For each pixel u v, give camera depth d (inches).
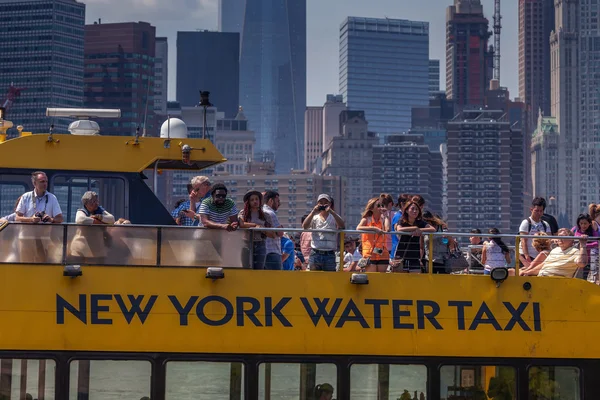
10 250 942.4
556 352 978.1
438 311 973.2
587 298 987.9
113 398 933.8
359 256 1176.8
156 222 1161.4
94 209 992.2
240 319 952.3
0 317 930.7
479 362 971.3
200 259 960.9
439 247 1048.2
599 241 1024.2
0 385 926.4
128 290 946.7
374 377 961.5
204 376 944.3
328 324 959.6
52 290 939.3
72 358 933.2
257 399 947.3
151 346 939.3
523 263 1138.0
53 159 1146.0
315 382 954.7
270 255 1013.2
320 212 1055.0
